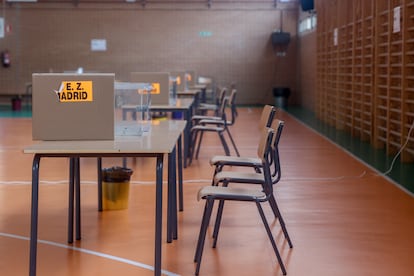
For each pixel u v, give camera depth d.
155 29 17.39
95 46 17.42
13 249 3.92
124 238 4.17
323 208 5.07
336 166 7.17
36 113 3.50
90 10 17.33
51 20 17.33
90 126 3.54
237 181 3.98
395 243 4.07
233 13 17.33
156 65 17.48
